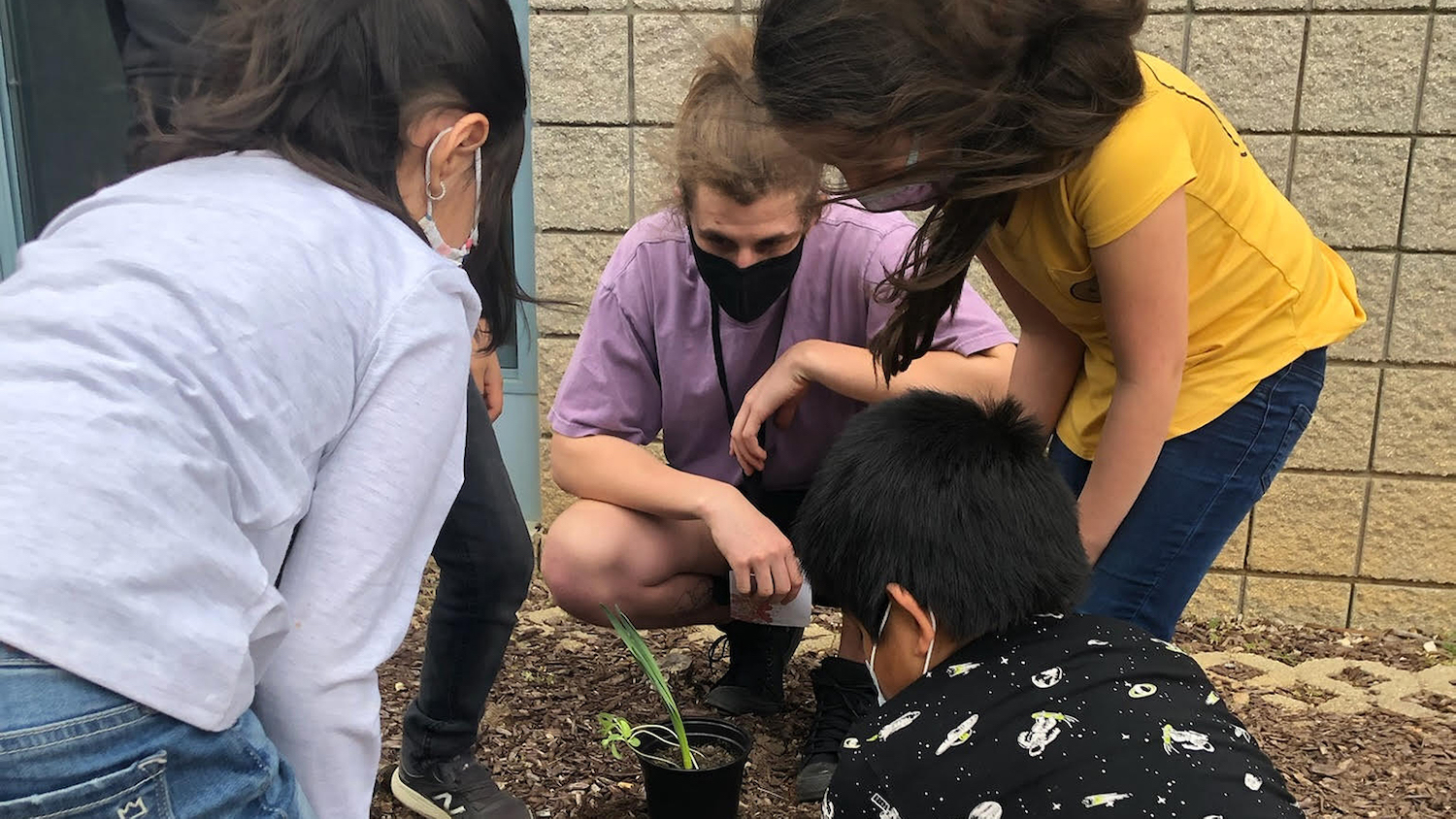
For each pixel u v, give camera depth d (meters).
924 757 1.25
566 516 2.33
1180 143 1.60
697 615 2.46
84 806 1.00
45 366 1.03
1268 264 1.77
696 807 1.94
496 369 2.17
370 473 1.19
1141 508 1.83
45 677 0.98
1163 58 2.98
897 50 1.38
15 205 3.37
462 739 2.07
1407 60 2.86
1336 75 2.90
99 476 1.00
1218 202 1.72
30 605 0.96
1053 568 1.36
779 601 2.20
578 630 2.98
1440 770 2.38
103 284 1.09
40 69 3.30
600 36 3.20
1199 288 1.77
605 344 2.32
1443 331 2.98
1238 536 3.19
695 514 2.21
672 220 2.24
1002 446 1.42
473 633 1.98
